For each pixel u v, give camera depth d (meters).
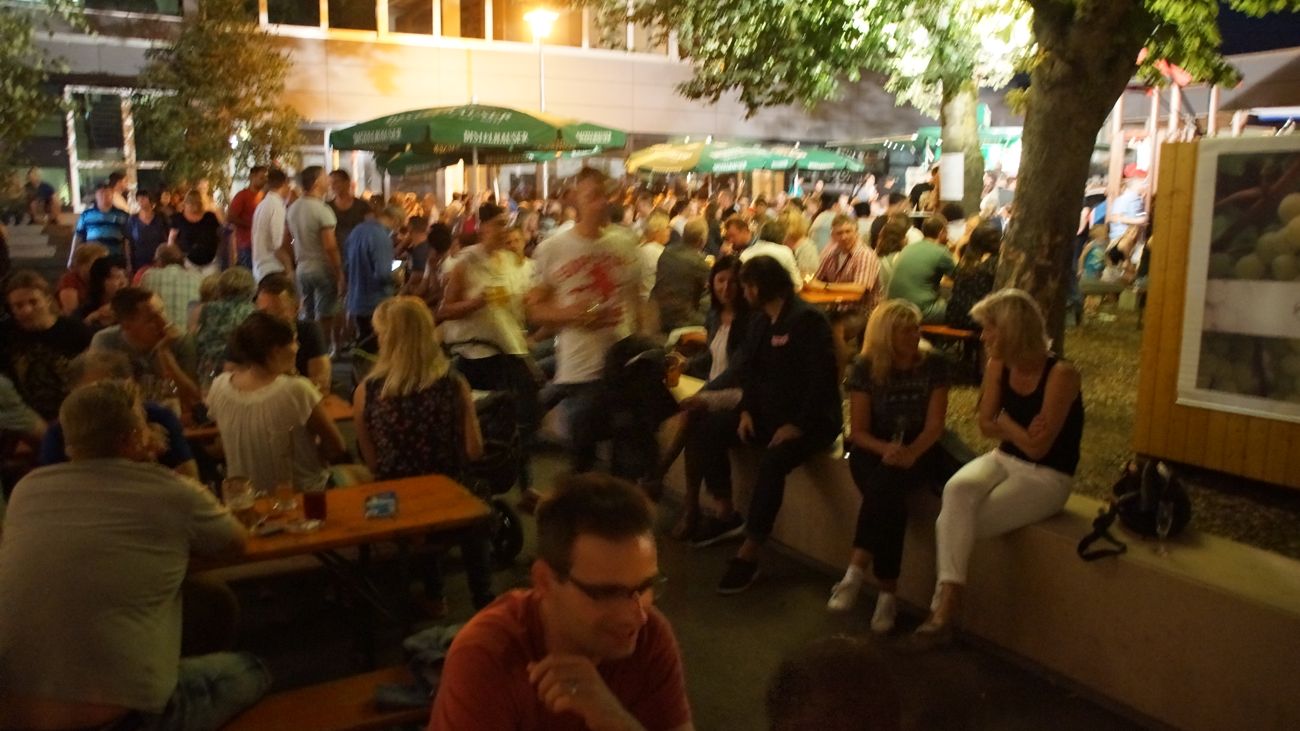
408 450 4.55
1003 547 4.38
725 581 5.09
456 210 15.97
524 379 6.66
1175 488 4.04
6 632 2.71
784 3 10.28
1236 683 3.54
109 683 2.73
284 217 10.13
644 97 23.89
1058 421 4.23
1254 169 5.19
